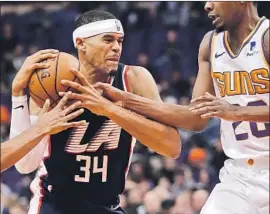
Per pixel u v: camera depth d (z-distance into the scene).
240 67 4.62
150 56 14.81
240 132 4.69
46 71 4.52
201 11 15.30
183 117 4.71
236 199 4.71
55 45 15.56
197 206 8.27
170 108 4.72
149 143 4.71
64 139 4.77
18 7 16.31
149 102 4.71
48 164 4.86
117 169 4.88
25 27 15.88
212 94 4.90
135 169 9.92
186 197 8.34
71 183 4.84
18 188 10.85
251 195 4.68
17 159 4.46
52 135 4.77
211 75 4.81
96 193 4.87
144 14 15.41
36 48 15.29
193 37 14.91
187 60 14.58
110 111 4.53
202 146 11.34
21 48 15.39
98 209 4.90
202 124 4.79
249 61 4.57
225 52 4.71
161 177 10.16
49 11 16.14
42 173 4.92
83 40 4.66
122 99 4.69
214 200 4.79
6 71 14.73
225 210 4.70
